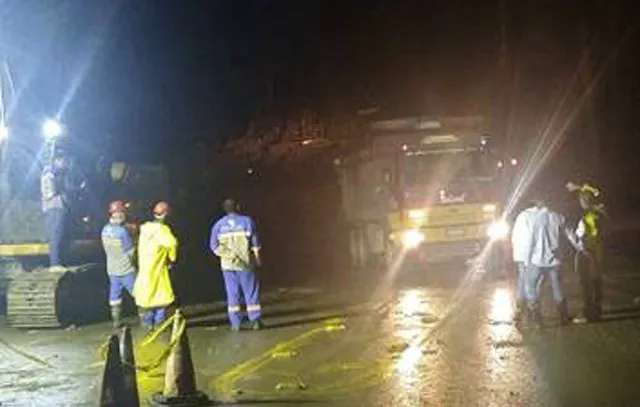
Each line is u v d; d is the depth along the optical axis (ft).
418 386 34.58
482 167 74.13
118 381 31.22
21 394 35.58
